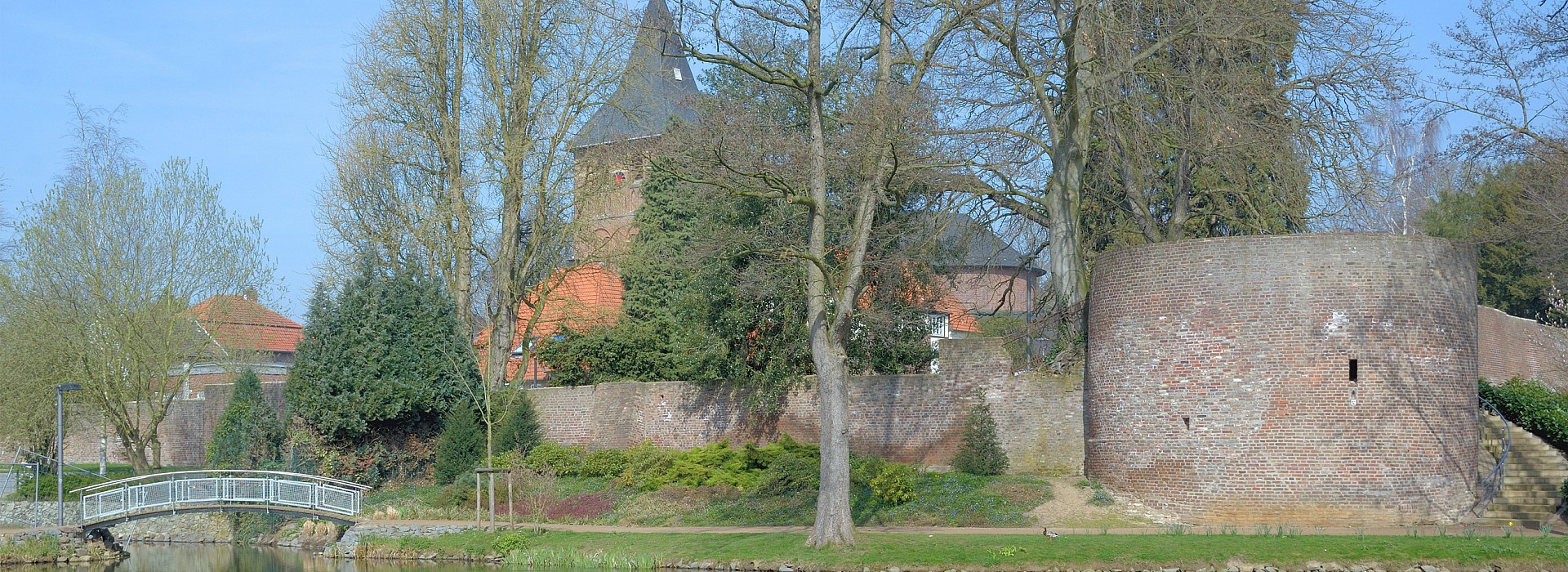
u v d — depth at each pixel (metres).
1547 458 27.44
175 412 48.59
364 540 30.88
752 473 32.62
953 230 38.00
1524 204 40.09
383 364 37.69
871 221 25.86
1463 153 32.31
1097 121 31.47
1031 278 50.56
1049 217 31.53
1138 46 30.39
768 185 25.16
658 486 33.12
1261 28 29.64
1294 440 25.55
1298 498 25.42
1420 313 25.92
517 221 41.38
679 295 41.03
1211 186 32.97
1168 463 26.62
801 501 29.77
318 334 37.59
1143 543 23.23
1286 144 29.61
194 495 32.34
